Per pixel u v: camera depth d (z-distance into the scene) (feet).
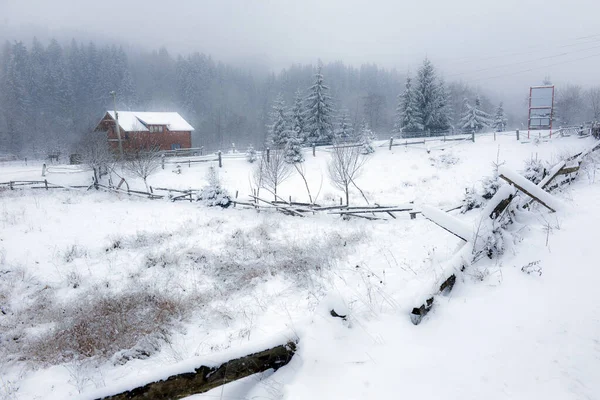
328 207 50.01
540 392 9.55
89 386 16.78
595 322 12.05
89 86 311.06
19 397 16.66
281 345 11.53
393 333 12.73
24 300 29.19
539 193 22.97
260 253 33.53
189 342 19.16
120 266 34.71
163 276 30.63
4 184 93.15
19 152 226.79
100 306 24.68
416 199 62.39
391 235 33.42
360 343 12.17
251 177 91.20
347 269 23.89
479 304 14.12
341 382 10.44
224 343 17.35
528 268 16.19
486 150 86.69
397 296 15.37
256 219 51.80
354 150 65.16
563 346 11.15
